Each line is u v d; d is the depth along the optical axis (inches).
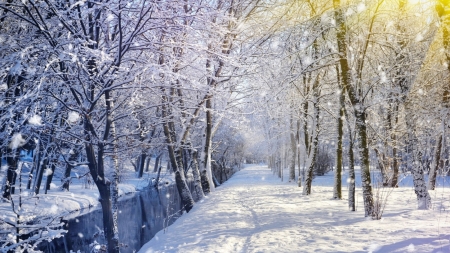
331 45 511.2
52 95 281.4
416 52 524.4
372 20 456.1
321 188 961.5
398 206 519.5
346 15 439.2
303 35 505.7
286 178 1617.9
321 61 617.0
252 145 2167.8
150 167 2226.9
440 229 298.8
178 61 355.3
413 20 551.5
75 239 577.9
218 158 1596.9
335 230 344.5
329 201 642.2
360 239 293.1
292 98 812.6
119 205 935.0
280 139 1457.9
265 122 1501.0
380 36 545.0
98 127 344.5
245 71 581.0
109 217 342.6
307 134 915.4
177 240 388.8
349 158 508.4
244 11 607.5
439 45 423.2
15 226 213.2
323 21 473.7
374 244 266.4
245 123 716.7
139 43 330.3
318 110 769.6
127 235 589.6
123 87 307.3
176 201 1028.5
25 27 332.2
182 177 707.4
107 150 366.6
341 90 534.0
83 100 311.7
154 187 1348.4
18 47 318.3
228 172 2015.3
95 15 312.2
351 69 442.6
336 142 682.2
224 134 1428.4
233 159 2133.4
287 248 285.3
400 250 228.2
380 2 443.8
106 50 320.8
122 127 444.1
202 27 369.7
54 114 309.9
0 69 275.6
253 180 1509.6
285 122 1254.3
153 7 294.2
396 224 351.9
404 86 520.1
